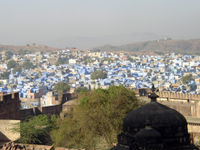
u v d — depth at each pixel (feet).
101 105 157.28
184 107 233.96
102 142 178.50
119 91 163.53
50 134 178.81
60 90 610.24
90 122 153.89
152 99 80.28
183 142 74.49
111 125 153.58
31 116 229.04
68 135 165.58
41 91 602.03
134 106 161.68
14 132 173.06
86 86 624.18
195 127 199.82
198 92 539.29
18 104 216.95
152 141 70.79
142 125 75.25
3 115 202.69
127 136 78.18
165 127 73.92
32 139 172.65
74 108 180.14
